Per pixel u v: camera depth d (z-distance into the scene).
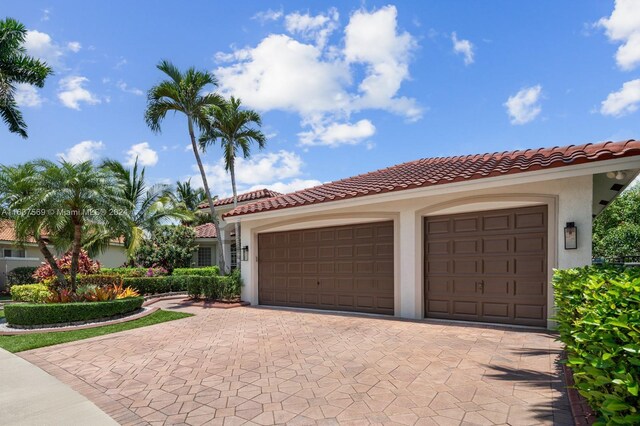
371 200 10.38
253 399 4.96
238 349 7.53
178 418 4.48
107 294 12.59
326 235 12.45
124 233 13.30
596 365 2.51
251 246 14.42
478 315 9.30
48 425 4.40
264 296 14.16
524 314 8.66
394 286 10.59
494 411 4.30
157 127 18.41
